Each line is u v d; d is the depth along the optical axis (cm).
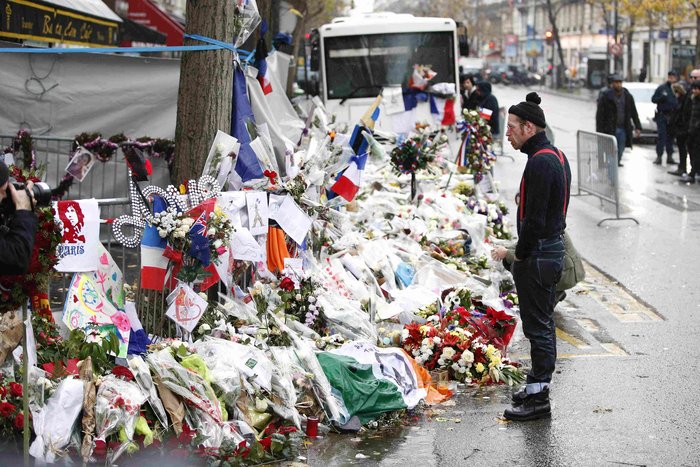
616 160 1484
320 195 833
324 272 804
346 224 885
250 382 602
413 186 1161
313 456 579
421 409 668
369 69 1842
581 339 855
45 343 587
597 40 7475
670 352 807
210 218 636
